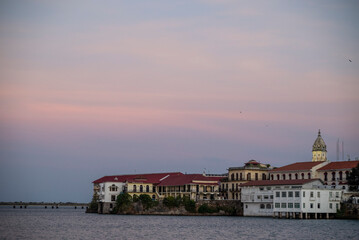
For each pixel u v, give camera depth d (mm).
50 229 167125
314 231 156000
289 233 151125
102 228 169875
